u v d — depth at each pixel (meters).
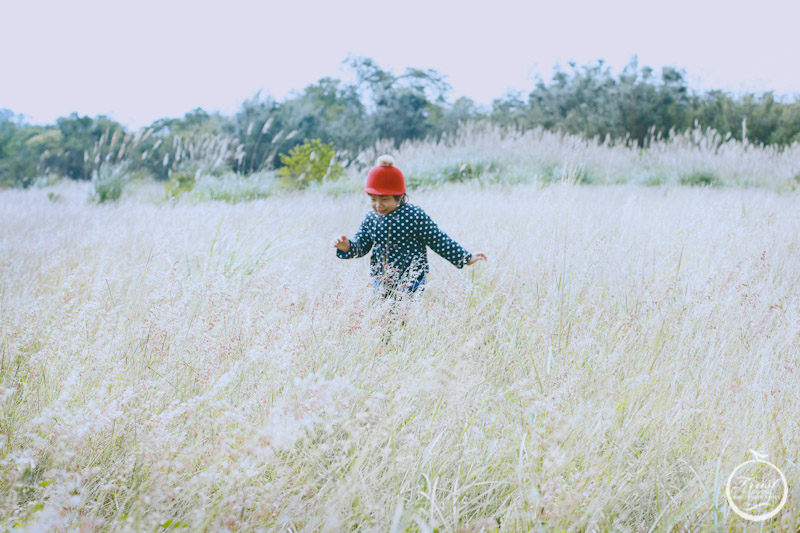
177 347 2.71
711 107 26.47
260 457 1.79
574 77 30.91
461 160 13.38
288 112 29.38
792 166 13.48
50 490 1.84
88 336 2.81
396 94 35.62
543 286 3.72
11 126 42.88
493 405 2.43
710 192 8.99
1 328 2.90
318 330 2.82
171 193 11.72
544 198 4.55
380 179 3.55
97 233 5.52
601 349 2.82
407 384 2.41
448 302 3.25
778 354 2.79
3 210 9.76
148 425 2.09
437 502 1.93
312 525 1.79
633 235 4.87
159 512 1.80
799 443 2.14
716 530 1.79
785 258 4.23
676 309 3.20
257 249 4.43
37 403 2.30
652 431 2.25
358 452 2.03
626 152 16.22
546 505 1.73
